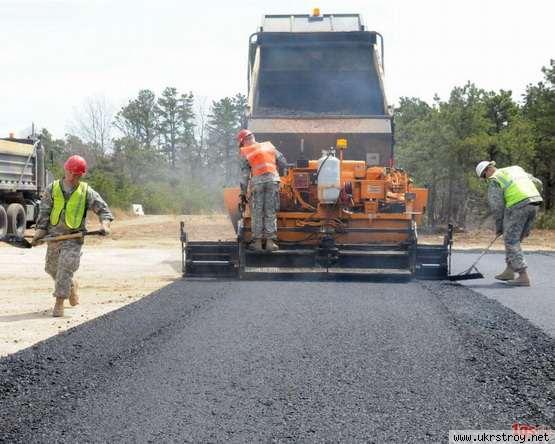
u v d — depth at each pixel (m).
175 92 79.44
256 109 11.77
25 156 19.34
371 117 11.26
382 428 3.84
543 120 34.69
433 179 30.62
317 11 12.60
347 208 10.36
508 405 4.21
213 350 5.48
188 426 3.89
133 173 61.50
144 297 8.11
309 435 3.75
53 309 7.69
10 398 4.42
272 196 9.92
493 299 8.12
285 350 5.46
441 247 9.95
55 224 7.47
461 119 29.91
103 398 4.38
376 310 7.17
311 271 9.81
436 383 4.62
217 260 10.12
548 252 16.00
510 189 9.71
